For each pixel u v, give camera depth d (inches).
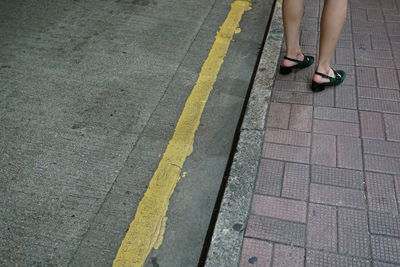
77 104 118.8
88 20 159.8
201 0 173.3
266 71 120.8
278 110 108.8
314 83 111.8
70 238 85.5
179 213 91.0
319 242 79.3
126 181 97.1
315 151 97.2
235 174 92.2
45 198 93.0
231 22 157.8
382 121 104.2
